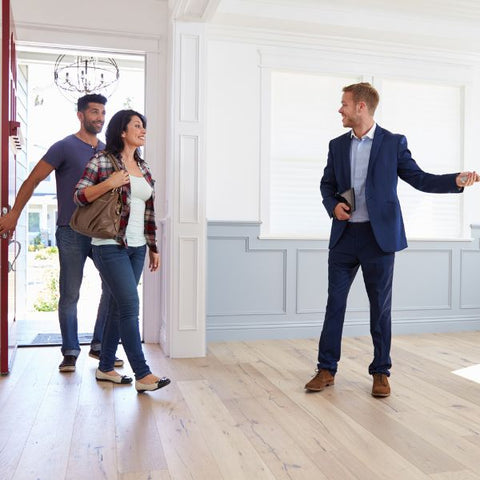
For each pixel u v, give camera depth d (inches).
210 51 177.8
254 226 179.6
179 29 149.9
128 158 115.9
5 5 124.9
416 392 117.3
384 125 198.2
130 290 112.3
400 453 83.0
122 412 101.6
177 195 150.2
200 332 152.3
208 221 175.2
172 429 92.6
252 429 93.0
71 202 135.0
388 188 114.1
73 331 137.0
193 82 151.2
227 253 178.1
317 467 77.4
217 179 178.5
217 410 103.3
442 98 203.9
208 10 142.1
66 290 135.4
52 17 163.9
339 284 120.0
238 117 180.4
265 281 181.6
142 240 117.3
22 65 239.1
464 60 202.8
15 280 147.7
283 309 182.9
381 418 99.5
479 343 176.1
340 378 128.9
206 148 164.6
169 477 73.7
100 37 168.2
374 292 115.8
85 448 84.0
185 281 151.1
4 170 127.0
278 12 170.6
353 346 169.2
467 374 133.6
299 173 189.5
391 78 195.0
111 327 123.1
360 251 116.6
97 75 216.1
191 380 125.7
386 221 113.0
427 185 111.3
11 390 116.3
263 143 182.2
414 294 196.4
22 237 197.2
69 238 135.0
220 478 73.6
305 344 172.1
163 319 166.2
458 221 205.5
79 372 133.0
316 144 190.7
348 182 118.0
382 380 114.3
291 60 184.5
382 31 179.9
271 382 124.6
